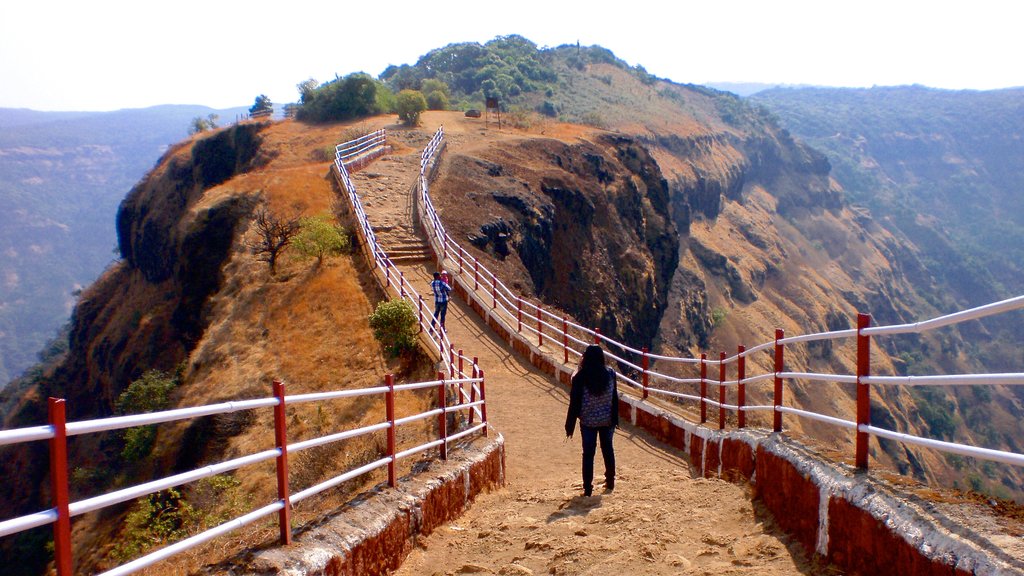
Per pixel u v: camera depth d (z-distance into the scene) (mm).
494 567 6359
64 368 52469
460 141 46594
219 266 30734
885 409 81188
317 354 19438
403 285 20609
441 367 16125
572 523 7578
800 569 5539
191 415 4387
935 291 182625
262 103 78250
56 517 3604
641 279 45844
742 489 8039
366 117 59344
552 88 142625
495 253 29688
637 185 57094
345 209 29047
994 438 118000
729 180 144750
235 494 12836
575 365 17234
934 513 4535
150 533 11906
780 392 7887
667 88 189125
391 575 6367
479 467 9219
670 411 13242
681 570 5836
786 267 130875
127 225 63156
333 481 6082
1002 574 3648
